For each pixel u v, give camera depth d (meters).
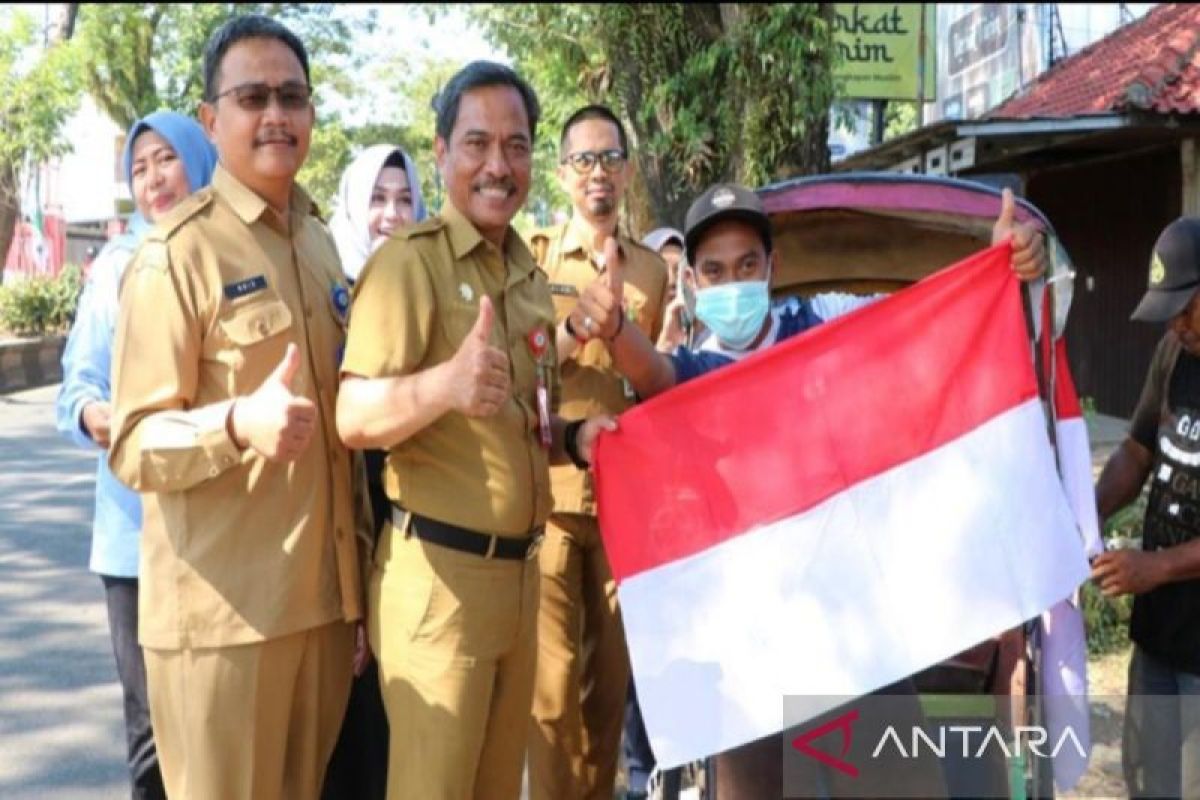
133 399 2.78
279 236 3.01
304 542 2.91
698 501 3.21
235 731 2.87
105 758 4.79
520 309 3.13
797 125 8.60
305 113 2.99
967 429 3.15
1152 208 12.55
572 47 10.27
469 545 2.94
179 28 25.23
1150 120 9.75
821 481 3.18
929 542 3.13
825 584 3.15
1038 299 3.21
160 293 2.79
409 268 2.90
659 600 3.19
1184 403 3.29
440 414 2.71
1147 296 3.23
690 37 9.20
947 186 3.80
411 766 2.93
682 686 3.16
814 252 4.20
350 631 3.13
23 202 19.77
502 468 2.97
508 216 3.06
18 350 16.11
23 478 9.91
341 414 2.84
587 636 4.21
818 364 3.20
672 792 3.71
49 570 7.29
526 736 3.24
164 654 2.89
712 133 8.90
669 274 4.60
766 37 8.43
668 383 3.40
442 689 2.91
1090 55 13.92
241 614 2.84
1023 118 9.99
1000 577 3.10
